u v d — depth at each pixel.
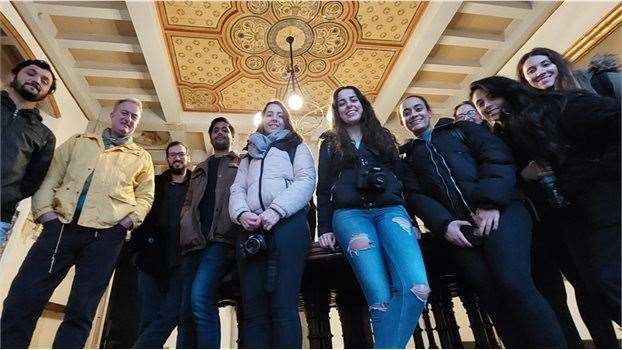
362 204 1.44
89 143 1.86
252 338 1.26
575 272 1.59
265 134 1.83
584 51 3.41
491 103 1.71
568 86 1.63
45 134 1.75
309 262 1.61
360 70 5.00
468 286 1.82
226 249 1.73
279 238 1.37
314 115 5.41
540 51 1.74
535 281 1.64
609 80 1.61
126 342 2.33
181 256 1.97
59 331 1.46
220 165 2.04
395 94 5.22
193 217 1.89
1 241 1.52
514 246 1.28
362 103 1.72
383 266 1.33
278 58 4.71
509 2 4.18
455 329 1.75
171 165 2.45
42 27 3.92
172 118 5.35
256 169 1.58
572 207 1.40
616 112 1.24
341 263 1.64
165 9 3.93
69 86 4.72
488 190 1.35
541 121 1.42
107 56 4.57
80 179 1.74
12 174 1.55
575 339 1.50
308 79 5.11
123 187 1.83
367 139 1.63
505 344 1.33
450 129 1.69
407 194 1.62
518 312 1.19
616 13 3.07
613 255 1.19
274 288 1.29
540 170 1.50
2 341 1.38
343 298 1.85
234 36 4.32
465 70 5.07
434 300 1.83
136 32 3.92
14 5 3.63
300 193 1.45
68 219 1.64
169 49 4.43
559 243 1.60
